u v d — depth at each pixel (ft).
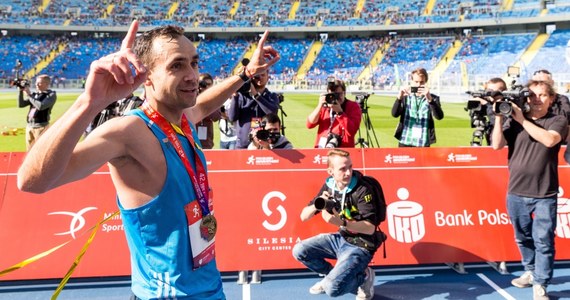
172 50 4.83
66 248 13.33
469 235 14.49
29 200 13.58
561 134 11.57
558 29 143.33
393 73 141.79
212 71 157.28
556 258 14.38
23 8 161.99
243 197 14.39
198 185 5.39
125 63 3.54
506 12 146.10
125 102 13.50
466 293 12.64
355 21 165.37
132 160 4.73
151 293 5.19
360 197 11.48
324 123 18.60
